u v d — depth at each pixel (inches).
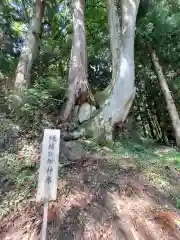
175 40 331.9
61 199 155.7
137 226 145.6
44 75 340.2
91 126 248.5
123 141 263.0
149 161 223.9
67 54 384.2
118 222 145.5
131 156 228.4
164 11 321.1
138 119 440.5
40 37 346.3
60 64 377.7
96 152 219.0
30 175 179.8
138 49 353.4
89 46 405.4
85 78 270.8
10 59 362.9
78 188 167.0
